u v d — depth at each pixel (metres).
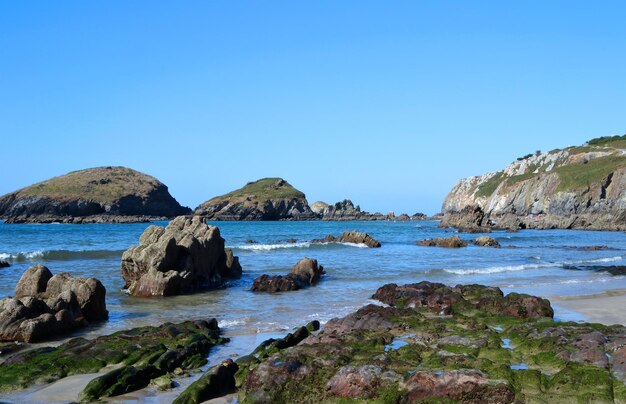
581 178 158.25
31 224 151.38
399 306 26.19
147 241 34.78
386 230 129.50
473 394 12.51
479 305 24.47
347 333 18.33
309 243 71.38
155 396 14.15
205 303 27.84
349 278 37.25
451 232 117.81
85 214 178.75
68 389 14.54
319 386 13.45
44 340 19.84
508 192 186.38
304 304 27.45
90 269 40.34
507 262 49.31
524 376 13.51
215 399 13.88
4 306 20.23
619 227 123.62
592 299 28.48
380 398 12.80
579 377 13.12
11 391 14.38
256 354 17.11
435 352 15.70
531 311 23.41
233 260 39.06
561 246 73.50
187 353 16.97
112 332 21.33
